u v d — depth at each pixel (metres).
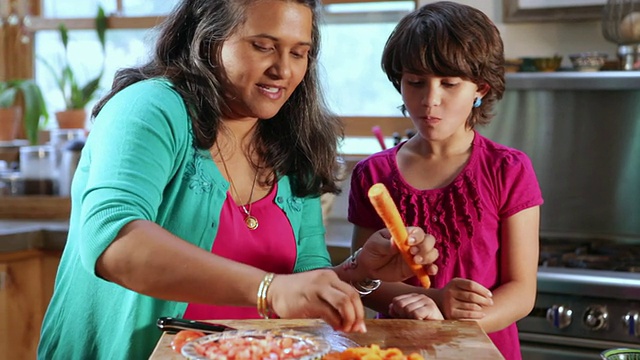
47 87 3.76
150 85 1.45
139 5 3.57
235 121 1.55
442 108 1.65
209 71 1.47
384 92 3.24
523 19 2.88
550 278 2.23
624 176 2.69
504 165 1.74
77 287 1.48
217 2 1.46
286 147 1.61
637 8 2.64
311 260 1.61
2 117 3.57
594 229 2.74
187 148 1.45
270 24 1.40
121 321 1.43
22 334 2.79
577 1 2.82
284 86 1.45
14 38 3.73
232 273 1.19
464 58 1.62
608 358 1.31
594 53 2.66
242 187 1.56
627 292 2.16
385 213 1.27
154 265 1.20
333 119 1.70
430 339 1.28
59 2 3.70
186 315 1.46
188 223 1.44
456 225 1.72
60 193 3.12
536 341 2.28
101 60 3.66
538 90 2.72
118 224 1.22
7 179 3.17
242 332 1.21
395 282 1.59
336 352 1.17
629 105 2.66
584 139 2.72
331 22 3.28
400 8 3.18
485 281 1.70
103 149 1.34
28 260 2.79
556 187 2.77
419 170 1.79
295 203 1.62
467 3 2.97
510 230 1.72
